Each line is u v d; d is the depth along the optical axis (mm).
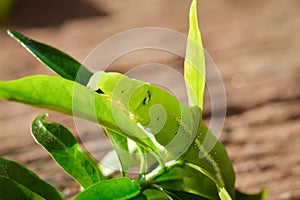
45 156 370
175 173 243
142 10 816
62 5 878
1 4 814
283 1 757
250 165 345
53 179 342
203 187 245
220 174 246
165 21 737
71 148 246
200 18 737
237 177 335
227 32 654
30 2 878
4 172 241
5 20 816
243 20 698
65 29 758
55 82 215
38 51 243
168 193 238
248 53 565
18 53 646
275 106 422
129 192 236
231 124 396
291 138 371
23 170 244
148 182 238
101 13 827
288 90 451
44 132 245
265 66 517
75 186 334
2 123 437
